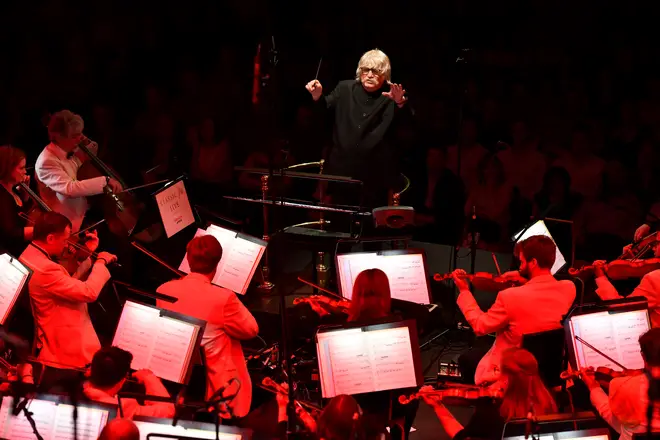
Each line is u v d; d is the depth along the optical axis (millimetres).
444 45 11883
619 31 11289
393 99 8875
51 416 4910
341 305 6988
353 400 4531
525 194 10266
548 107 11117
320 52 12195
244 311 6363
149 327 5961
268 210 8922
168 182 8836
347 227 9430
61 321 6566
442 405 5465
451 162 10547
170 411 5582
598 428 4871
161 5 12461
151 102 11445
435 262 9664
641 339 5016
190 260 6402
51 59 12328
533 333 6301
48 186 8617
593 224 9711
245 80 11953
